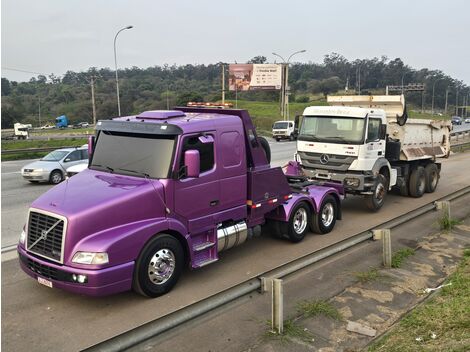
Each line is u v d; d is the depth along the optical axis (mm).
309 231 9586
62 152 18125
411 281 6875
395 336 5047
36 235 5660
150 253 5809
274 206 7934
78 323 5344
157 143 6195
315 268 7297
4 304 5801
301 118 11812
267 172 7621
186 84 125438
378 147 11219
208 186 6539
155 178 6043
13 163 26109
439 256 8117
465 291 6148
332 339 5113
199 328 5281
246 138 7230
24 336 5027
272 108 87250
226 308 5559
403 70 135375
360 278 6902
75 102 109312
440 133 15000
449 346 4574
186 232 6285
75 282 5270
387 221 9898
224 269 7211
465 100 152375
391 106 12570
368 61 141375
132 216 5688
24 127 58406
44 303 5848
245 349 4848
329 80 124062
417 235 9461
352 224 10352
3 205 12484
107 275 5309
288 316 5637
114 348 4297
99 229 5426
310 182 9984
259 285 6035
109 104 88312
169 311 5668
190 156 5887
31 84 135250
